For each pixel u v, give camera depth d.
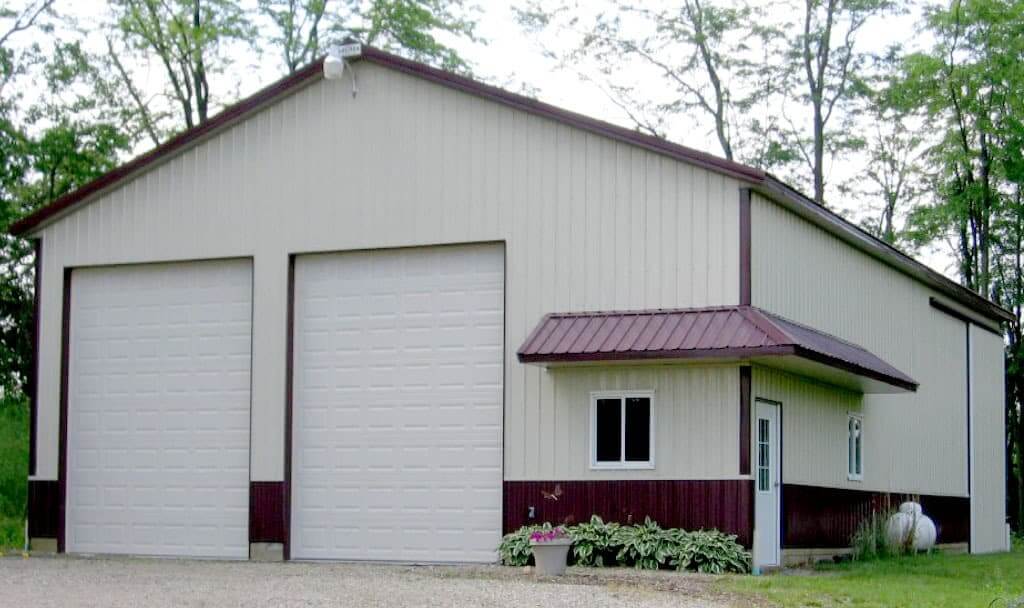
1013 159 33.91
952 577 16.97
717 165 16.61
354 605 12.20
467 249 18.14
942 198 35.69
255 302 19.16
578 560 16.38
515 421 17.36
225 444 19.28
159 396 19.77
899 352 23.23
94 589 13.61
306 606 12.12
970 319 27.56
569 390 17.08
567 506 16.89
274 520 18.67
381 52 18.64
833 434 19.55
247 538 18.94
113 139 31.86
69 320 20.34
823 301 19.44
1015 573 18.09
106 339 20.17
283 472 18.70
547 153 17.67
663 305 16.81
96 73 32.28
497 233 17.84
